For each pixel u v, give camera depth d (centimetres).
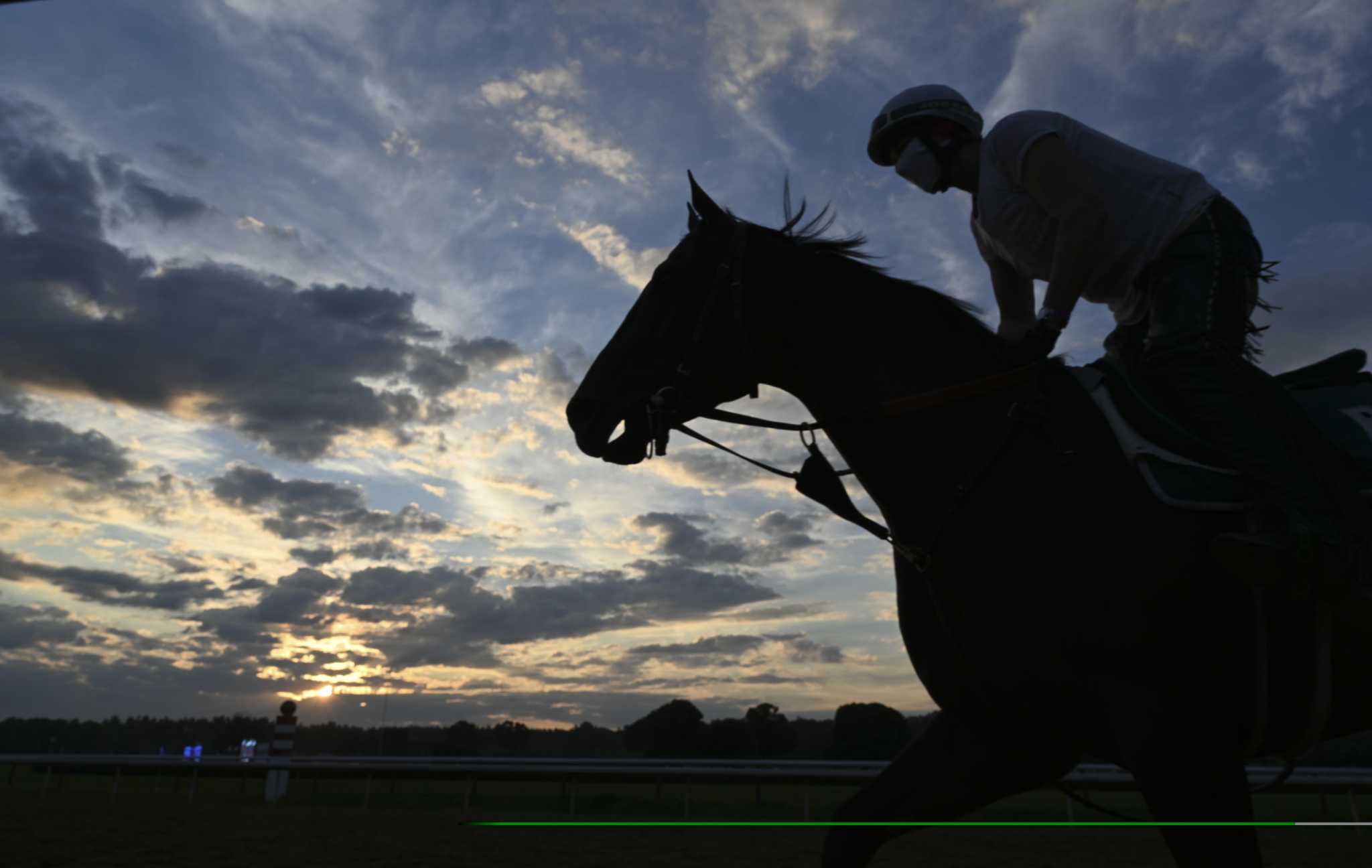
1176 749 158
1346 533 159
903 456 199
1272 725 171
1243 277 187
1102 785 949
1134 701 161
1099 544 169
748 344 212
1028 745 186
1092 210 189
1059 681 169
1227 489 169
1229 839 156
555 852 617
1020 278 236
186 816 879
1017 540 178
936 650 191
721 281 213
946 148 217
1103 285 202
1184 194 191
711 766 1159
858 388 209
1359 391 191
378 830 759
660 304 217
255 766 1294
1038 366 192
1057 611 169
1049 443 184
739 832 784
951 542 188
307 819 870
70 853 584
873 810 204
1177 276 186
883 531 209
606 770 1126
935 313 213
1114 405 184
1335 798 1167
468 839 700
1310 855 630
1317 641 166
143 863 535
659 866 548
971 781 196
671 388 211
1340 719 174
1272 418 168
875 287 215
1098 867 556
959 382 201
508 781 1515
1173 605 163
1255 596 165
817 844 681
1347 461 172
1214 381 174
